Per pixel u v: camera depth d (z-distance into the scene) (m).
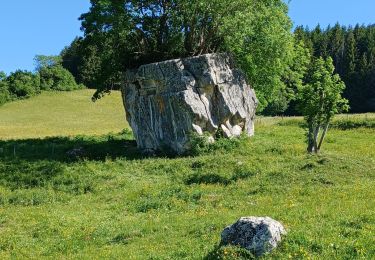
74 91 127.75
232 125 44.28
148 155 42.22
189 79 42.00
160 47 47.12
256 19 46.34
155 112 43.16
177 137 41.84
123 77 46.38
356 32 141.25
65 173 36.62
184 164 36.62
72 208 28.48
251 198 25.64
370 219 16.69
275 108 96.12
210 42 47.28
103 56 48.81
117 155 42.78
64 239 21.55
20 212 28.44
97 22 44.09
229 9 44.59
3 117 97.19
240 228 14.28
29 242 21.80
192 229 19.66
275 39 48.66
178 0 44.47
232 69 45.28
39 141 53.12
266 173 30.83
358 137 52.91
